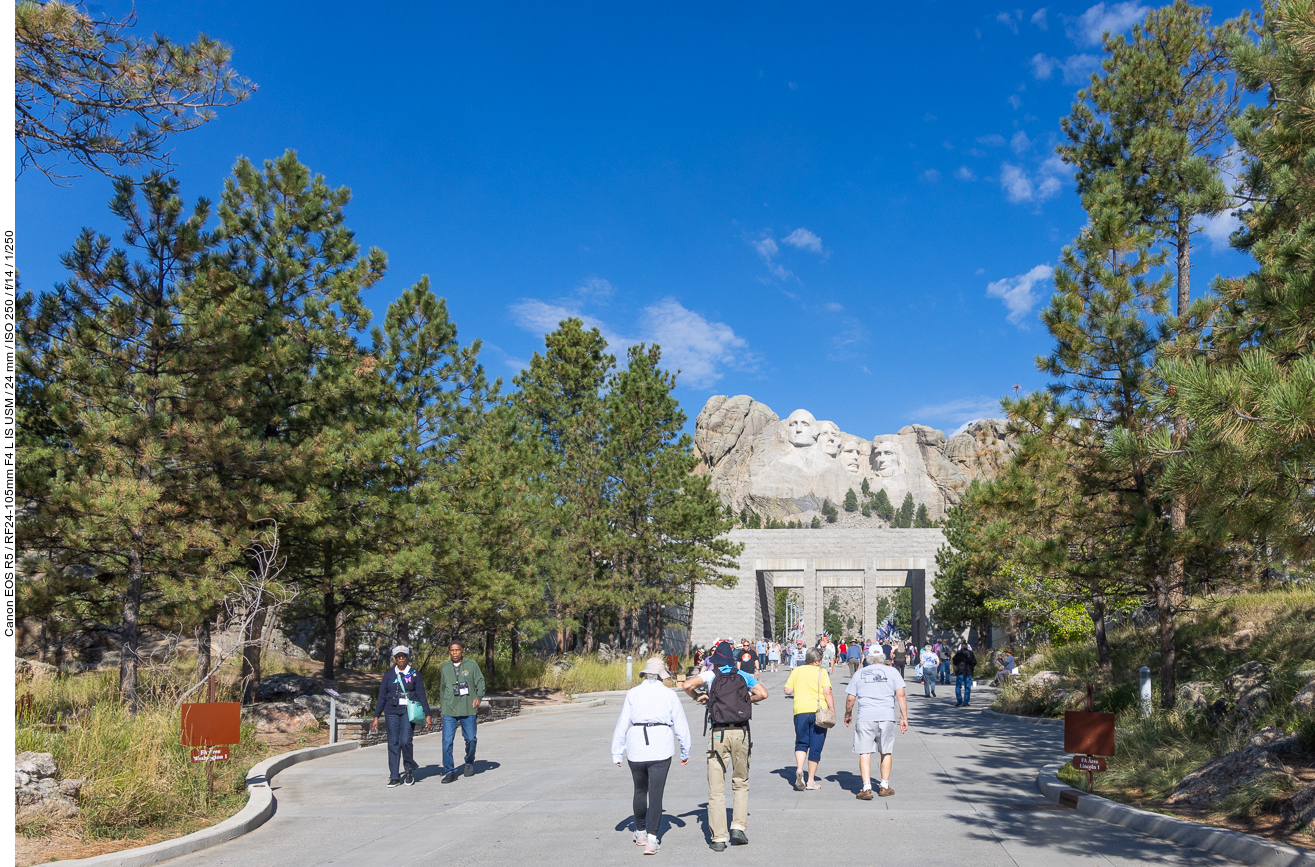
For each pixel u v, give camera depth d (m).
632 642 43.69
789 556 64.88
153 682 15.55
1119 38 19.70
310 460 16.36
